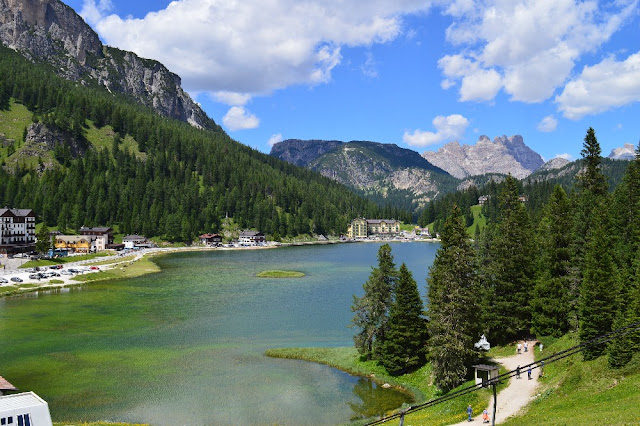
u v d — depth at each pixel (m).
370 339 62.81
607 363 43.69
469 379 52.34
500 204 80.25
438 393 50.97
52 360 63.88
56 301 104.06
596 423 30.33
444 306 52.72
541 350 59.44
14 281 125.06
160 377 57.94
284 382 56.50
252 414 47.53
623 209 74.94
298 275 148.25
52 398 51.22
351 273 155.62
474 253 53.94
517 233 68.69
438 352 51.09
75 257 180.38
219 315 91.94
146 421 45.94
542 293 65.00
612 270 52.72
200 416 47.03
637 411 30.78
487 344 51.97
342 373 59.81
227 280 138.50
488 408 42.31
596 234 54.88
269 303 103.94
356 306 63.62
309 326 83.88
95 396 51.88
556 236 67.25
